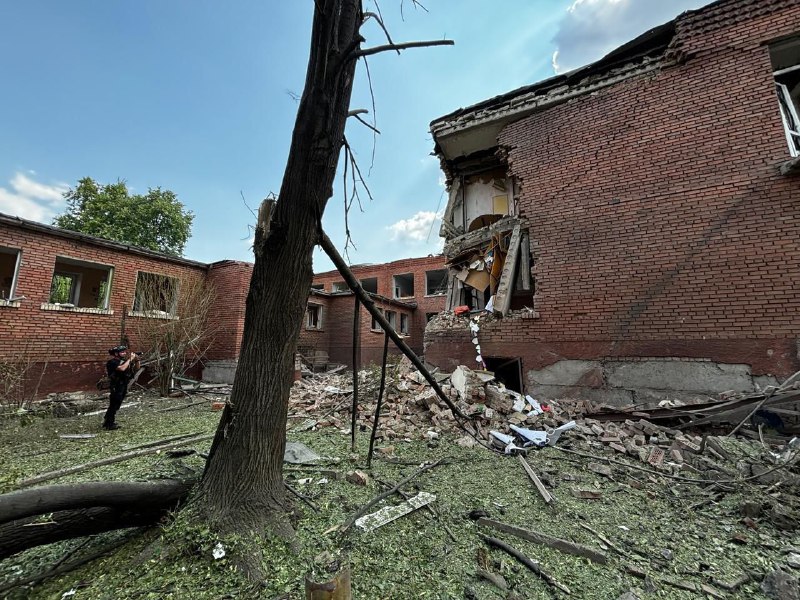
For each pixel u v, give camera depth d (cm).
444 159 985
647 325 591
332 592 153
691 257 574
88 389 921
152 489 229
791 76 639
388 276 2427
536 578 207
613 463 404
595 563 222
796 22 547
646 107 645
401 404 612
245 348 251
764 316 512
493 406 579
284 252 242
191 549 205
